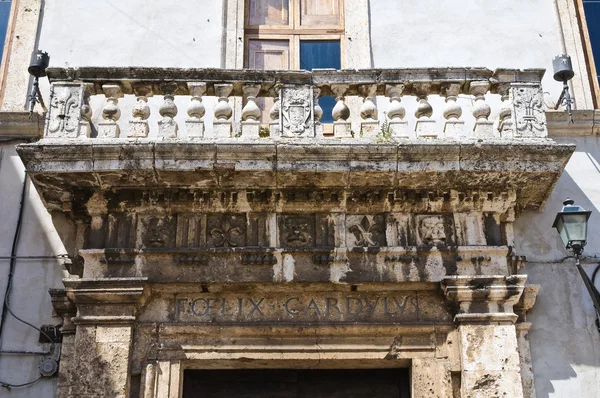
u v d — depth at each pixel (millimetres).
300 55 13164
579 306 11242
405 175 10586
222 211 10898
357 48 12953
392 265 10719
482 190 10930
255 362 10586
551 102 12625
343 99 11250
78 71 11094
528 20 13188
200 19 13031
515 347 10391
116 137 10953
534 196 11375
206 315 10602
